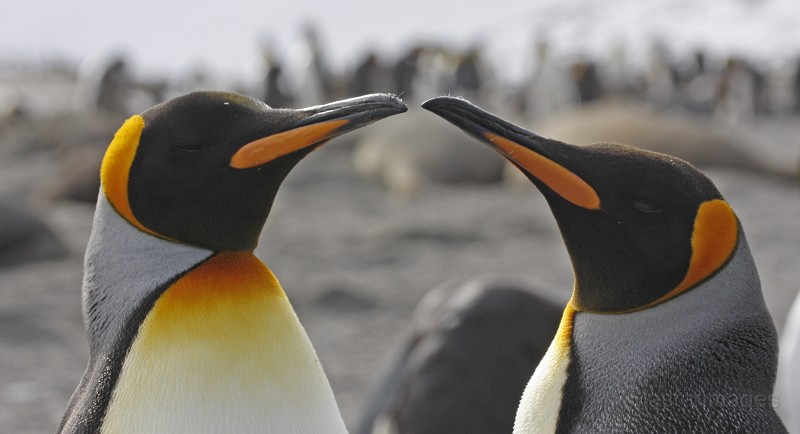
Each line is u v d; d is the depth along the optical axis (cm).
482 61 6081
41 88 10088
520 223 2078
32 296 1488
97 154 2578
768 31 13575
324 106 409
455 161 2858
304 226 2120
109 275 409
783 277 1502
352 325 1359
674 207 373
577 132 3027
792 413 793
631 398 372
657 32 15000
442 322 726
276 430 389
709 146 2906
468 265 1702
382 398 757
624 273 380
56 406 1059
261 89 5569
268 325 405
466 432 674
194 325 393
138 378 388
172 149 405
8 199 1806
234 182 404
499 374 689
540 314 718
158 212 406
